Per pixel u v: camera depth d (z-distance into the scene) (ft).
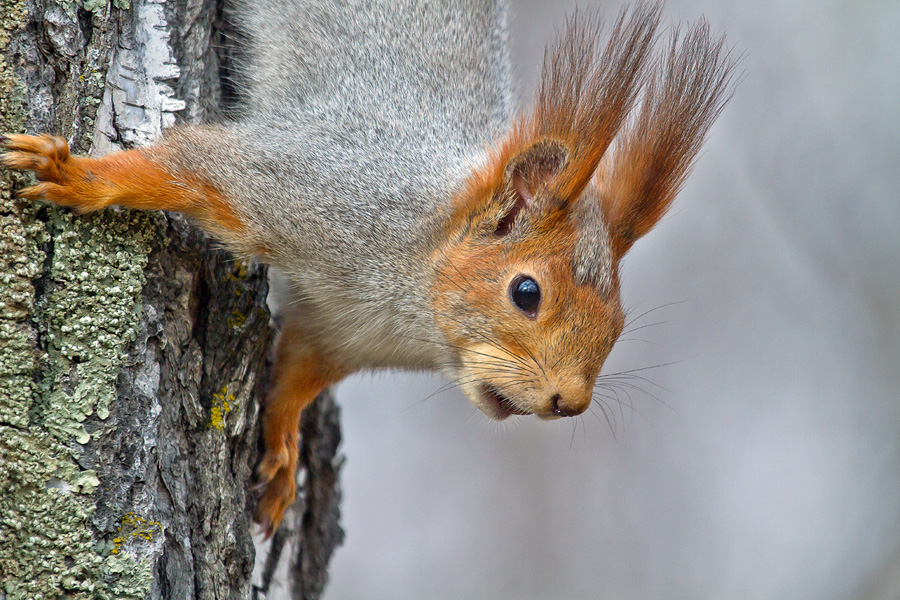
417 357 27.02
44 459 19.08
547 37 45.47
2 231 19.31
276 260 24.08
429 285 24.84
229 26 26.55
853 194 47.32
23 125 19.76
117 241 20.70
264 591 26.71
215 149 22.57
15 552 18.75
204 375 22.57
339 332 26.21
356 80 26.18
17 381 19.06
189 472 21.61
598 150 24.00
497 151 25.66
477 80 28.32
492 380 24.30
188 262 22.21
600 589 45.96
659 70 26.61
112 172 20.59
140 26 22.49
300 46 26.71
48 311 19.67
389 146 25.31
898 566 43.70
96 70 21.06
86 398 19.70
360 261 24.61
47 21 20.18
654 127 26.21
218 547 21.99
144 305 20.90
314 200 23.88
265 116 25.07
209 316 22.91
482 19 29.27
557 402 23.94
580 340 23.99
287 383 26.53
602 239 25.00
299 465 29.55
